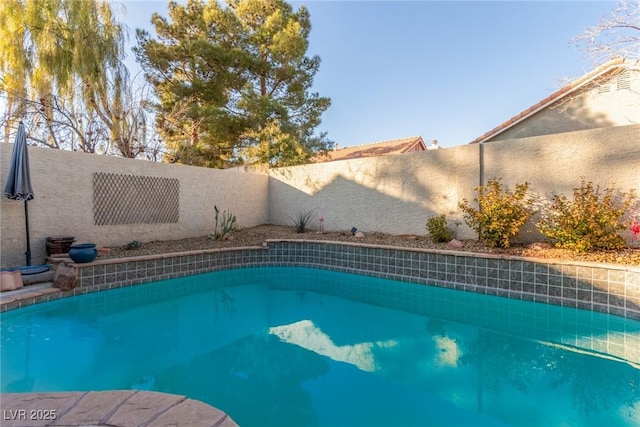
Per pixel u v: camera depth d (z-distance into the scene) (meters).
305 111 17.25
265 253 10.40
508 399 3.63
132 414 2.38
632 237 6.55
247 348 5.10
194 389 3.90
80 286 6.92
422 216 9.88
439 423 3.24
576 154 7.31
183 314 6.67
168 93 15.23
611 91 11.14
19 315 5.94
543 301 6.43
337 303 7.43
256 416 3.38
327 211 12.27
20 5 10.98
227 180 12.52
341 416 3.36
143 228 9.95
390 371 4.33
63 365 4.42
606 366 4.35
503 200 7.54
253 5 16.19
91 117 11.77
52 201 8.09
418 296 7.89
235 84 16.19
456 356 4.78
